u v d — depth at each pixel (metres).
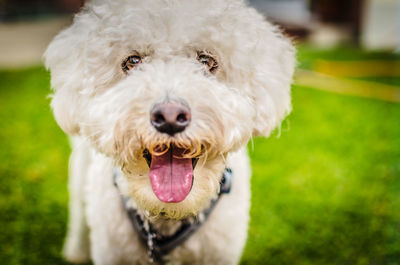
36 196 0.77
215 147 0.37
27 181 0.82
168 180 0.37
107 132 0.37
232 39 0.40
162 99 0.35
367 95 1.48
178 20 0.39
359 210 0.72
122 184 0.42
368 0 2.78
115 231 0.45
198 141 0.36
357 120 1.22
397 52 2.34
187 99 0.35
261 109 0.41
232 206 0.45
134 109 0.36
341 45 2.77
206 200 0.40
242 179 0.47
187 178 0.37
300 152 0.97
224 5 0.41
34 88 1.56
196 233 0.44
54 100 0.41
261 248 0.63
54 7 3.56
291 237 0.66
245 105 0.39
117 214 0.45
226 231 0.45
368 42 2.82
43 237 0.66
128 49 0.40
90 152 0.53
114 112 0.37
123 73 0.40
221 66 0.41
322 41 2.82
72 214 0.61
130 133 0.36
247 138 0.40
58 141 1.05
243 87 0.41
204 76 0.39
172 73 0.37
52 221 0.70
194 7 0.40
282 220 0.69
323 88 1.57
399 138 1.07
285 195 0.77
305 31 2.79
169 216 0.39
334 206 0.73
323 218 0.70
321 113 1.28
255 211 0.72
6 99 1.42
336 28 2.86
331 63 2.01
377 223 0.68
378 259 0.61
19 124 1.18
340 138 1.07
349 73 1.83
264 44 0.41
